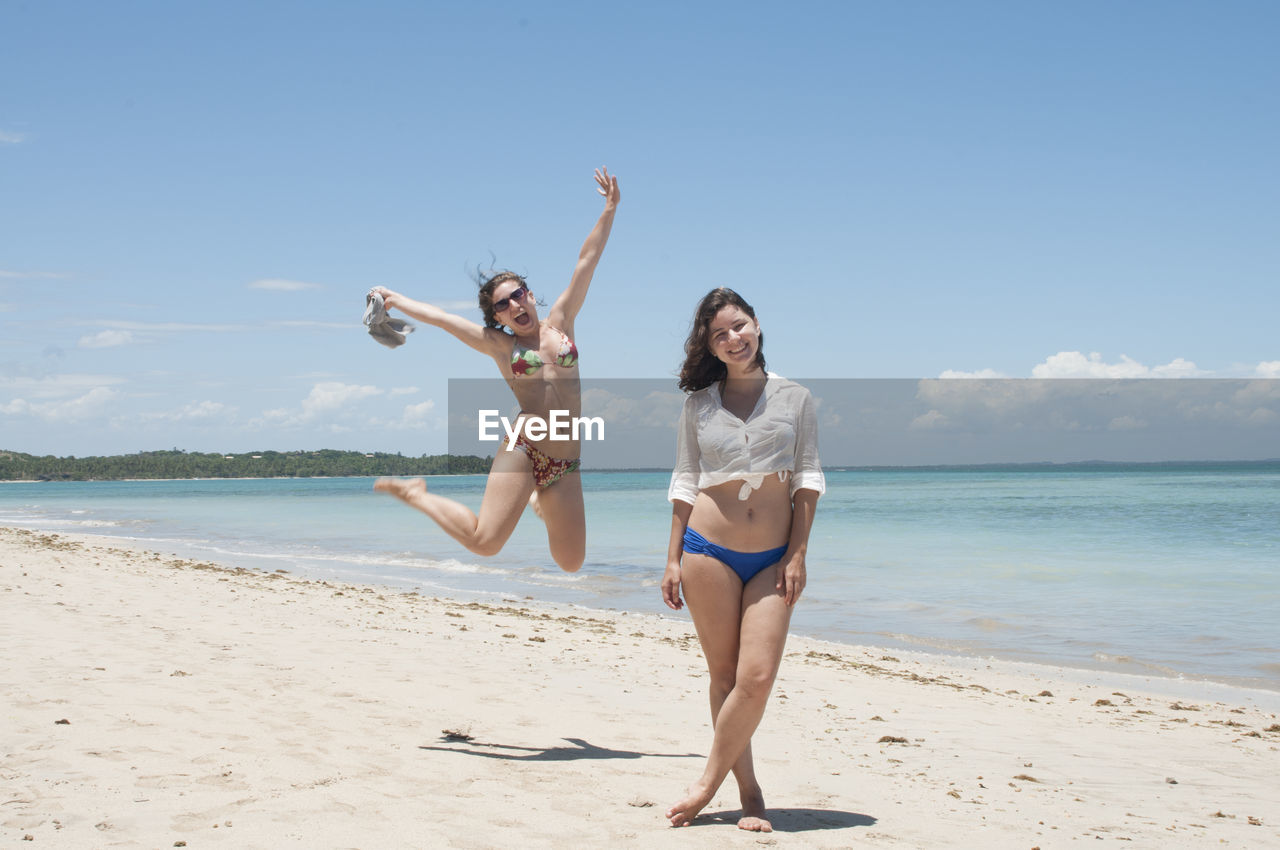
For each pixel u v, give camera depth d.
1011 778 4.73
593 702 5.99
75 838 3.02
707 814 3.62
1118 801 4.35
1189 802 4.38
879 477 82.75
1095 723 6.40
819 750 5.16
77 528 30.14
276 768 3.94
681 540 3.54
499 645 8.35
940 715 6.47
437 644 8.16
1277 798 4.53
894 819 3.74
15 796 3.45
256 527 30.12
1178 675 8.49
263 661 6.64
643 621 11.05
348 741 4.50
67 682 5.50
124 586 11.41
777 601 3.38
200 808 3.38
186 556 19.55
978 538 22.09
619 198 4.66
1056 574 15.62
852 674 8.07
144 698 5.18
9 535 22.14
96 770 3.80
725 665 3.53
